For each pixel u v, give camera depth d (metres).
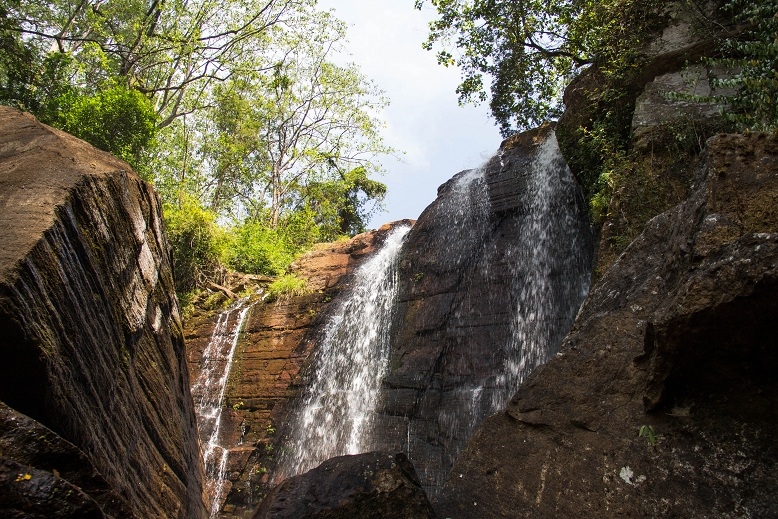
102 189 4.59
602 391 3.45
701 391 3.04
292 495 3.24
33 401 3.38
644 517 2.86
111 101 14.23
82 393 4.02
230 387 15.60
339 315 15.52
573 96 10.07
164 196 19.66
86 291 4.22
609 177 7.67
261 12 19.58
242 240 20.70
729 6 6.58
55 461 2.59
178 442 6.58
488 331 11.55
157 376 6.06
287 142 28.39
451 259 13.45
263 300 16.92
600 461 3.16
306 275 17.95
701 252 3.15
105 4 18.36
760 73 5.48
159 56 19.52
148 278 5.85
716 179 3.44
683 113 7.31
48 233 3.60
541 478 3.29
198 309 17.72
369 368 13.39
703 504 2.76
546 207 11.99
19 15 17.31
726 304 2.70
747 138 3.51
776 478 2.66
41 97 14.19
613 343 3.62
